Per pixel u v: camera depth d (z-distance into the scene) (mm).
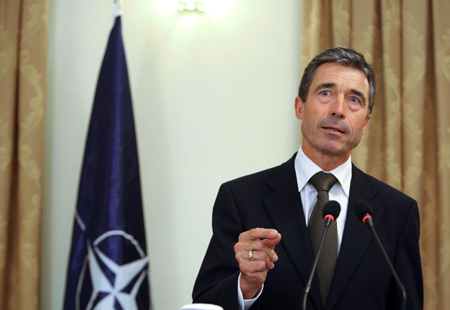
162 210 7477
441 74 7148
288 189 4461
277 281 4078
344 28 7293
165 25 7684
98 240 6340
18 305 6977
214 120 7602
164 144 7551
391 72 7211
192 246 7457
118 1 6973
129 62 7586
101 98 6766
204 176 7543
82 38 7602
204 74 7656
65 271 7352
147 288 6453
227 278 3893
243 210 4449
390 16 7301
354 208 3602
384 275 4121
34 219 7023
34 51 7211
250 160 7547
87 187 6582
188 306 2953
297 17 7676
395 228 4324
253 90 7621
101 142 6645
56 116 7512
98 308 6172
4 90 7152
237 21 7707
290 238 4199
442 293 6875
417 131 7105
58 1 7617
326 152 4383
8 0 7281
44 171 7445
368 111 4656
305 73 4707
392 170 7070
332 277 4066
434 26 7246
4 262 6973
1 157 7082
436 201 7137
